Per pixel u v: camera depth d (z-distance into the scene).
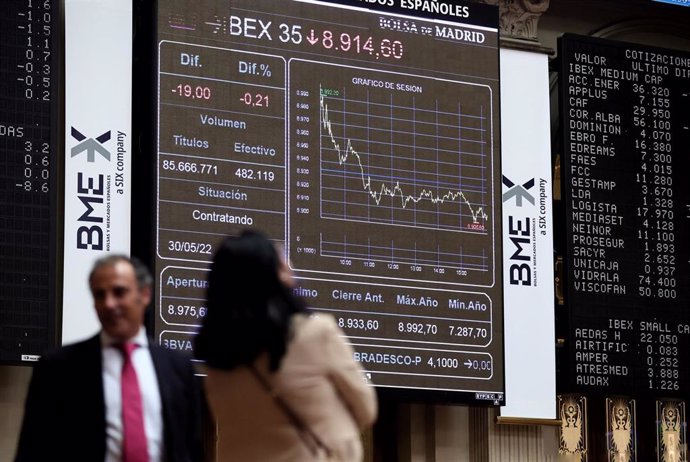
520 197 11.30
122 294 5.14
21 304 9.26
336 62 10.59
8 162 9.37
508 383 10.96
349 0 10.71
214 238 9.95
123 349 5.13
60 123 9.78
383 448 11.16
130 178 9.84
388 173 10.62
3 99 9.41
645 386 11.41
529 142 11.43
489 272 10.82
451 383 10.54
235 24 10.29
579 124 11.56
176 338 9.67
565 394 11.59
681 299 11.68
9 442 9.47
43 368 5.09
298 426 4.36
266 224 10.14
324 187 10.38
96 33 9.91
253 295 4.41
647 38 12.73
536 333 11.12
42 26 9.58
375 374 10.30
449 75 10.96
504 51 11.48
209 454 10.42
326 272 10.27
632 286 11.50
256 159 10.19
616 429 11.82
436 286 10.62
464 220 10.80
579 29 12.34
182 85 10.05
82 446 4.99
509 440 11.06
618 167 11.62
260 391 4.38
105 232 9.71
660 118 11.87
